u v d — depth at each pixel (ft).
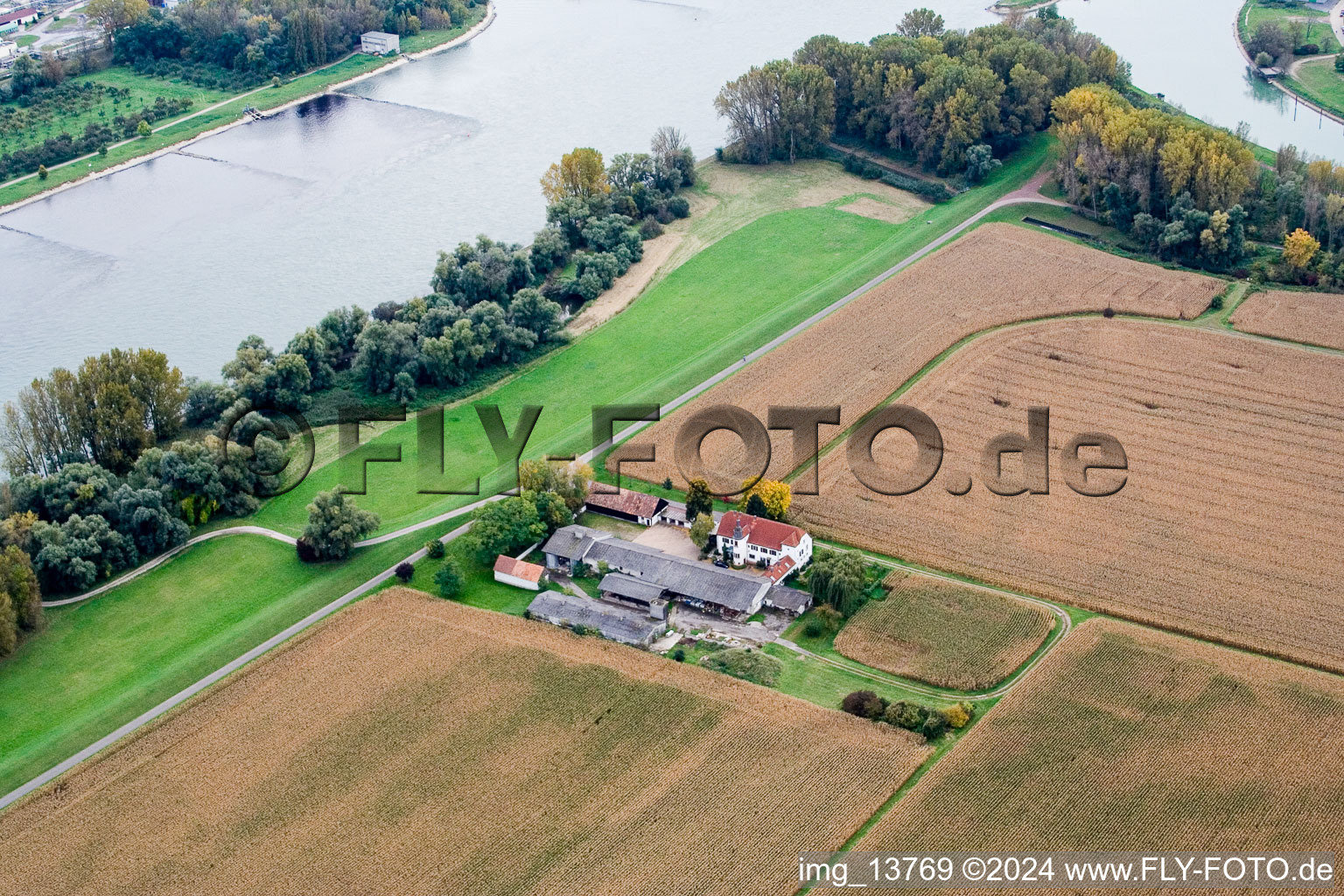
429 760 517.14
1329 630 565.12
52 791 512.63
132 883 467.52
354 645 587.27
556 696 547.90
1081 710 523.29
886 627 580.30
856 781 495.00
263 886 462.60
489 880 459.73
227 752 526.98
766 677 552.82
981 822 471.62
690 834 474.49
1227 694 528.22
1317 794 476.95
